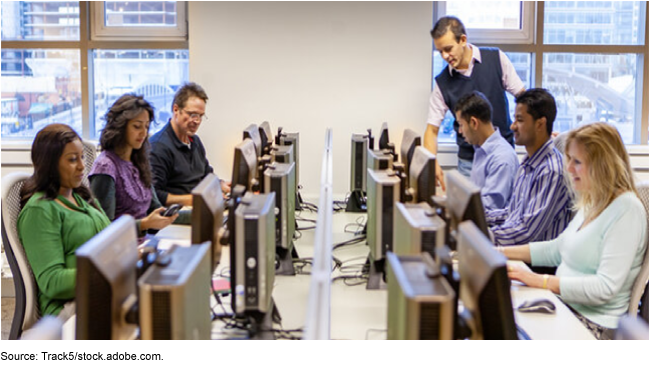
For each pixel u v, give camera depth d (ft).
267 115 14.17
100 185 8.88
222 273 7.04
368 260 7.22
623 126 14.87
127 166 9.29
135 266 4.69
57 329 3.97
